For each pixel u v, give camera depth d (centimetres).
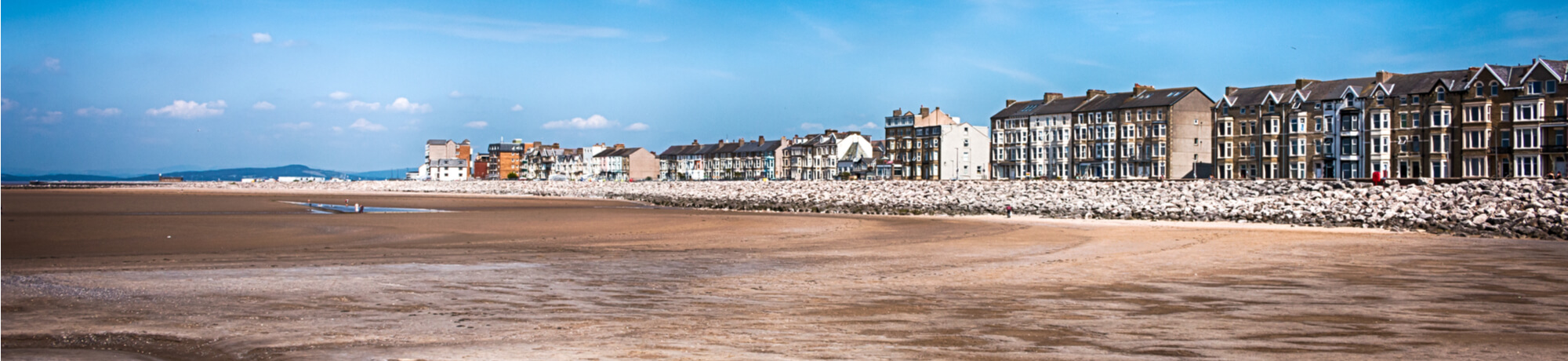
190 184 16825
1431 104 7194
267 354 1201
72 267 2341
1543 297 1727
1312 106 8150
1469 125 6950
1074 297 1758
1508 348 1233
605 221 4625
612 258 2622
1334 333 1353
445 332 1363
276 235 3578
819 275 2173
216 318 1487
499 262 2495
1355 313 1544
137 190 13050
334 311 1571
